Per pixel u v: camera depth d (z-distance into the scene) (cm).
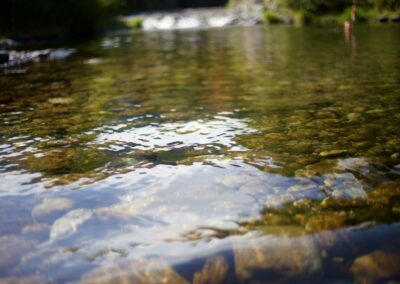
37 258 102
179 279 94
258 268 96
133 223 114
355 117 196
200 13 1241
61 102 254
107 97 264
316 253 99
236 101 241
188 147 165
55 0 854
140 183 136
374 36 596
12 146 173
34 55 493
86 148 168
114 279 95
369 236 104
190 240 106
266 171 141
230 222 113
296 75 323
